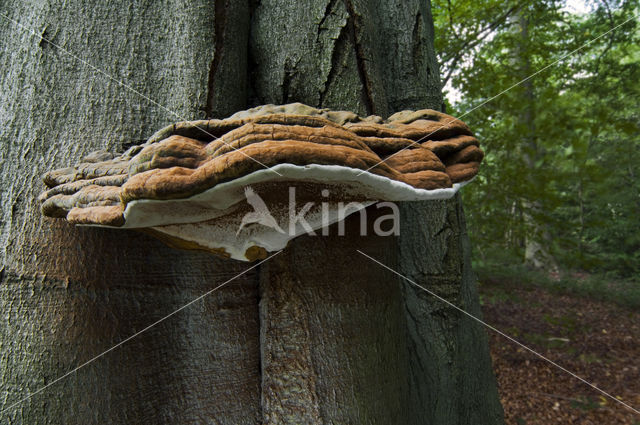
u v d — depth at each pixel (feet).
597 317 24.34
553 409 15.74
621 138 28.12
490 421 8.25
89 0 4.39
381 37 8.06
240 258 3.91
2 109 4.21
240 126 3.00
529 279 28.35
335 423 3.93
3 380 3.76
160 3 4.56
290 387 4.03
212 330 4.37
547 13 23.15
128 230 4.11
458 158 4.18
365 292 4.27
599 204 30.78
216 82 4.52
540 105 19.25
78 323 3.83
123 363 3.96
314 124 3.01
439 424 7.14
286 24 5.08
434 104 7.98
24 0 4.57
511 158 20.22
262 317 4.38
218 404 4.32
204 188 2.66
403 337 5.16
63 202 3.34
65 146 4.04
